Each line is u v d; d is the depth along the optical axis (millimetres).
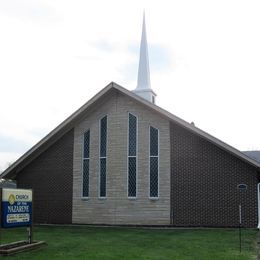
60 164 27750
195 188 24328
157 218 24812
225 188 23781
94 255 13281
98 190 26438
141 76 33375
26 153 27688
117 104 26562
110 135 26516
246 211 23219
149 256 13164
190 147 24766
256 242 16906
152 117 25703
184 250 14523
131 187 25703
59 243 16328
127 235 19453
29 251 14078
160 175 25109
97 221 26188
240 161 23688
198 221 24016
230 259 12773
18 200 14828
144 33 34062
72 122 27234
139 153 25719
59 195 27469
